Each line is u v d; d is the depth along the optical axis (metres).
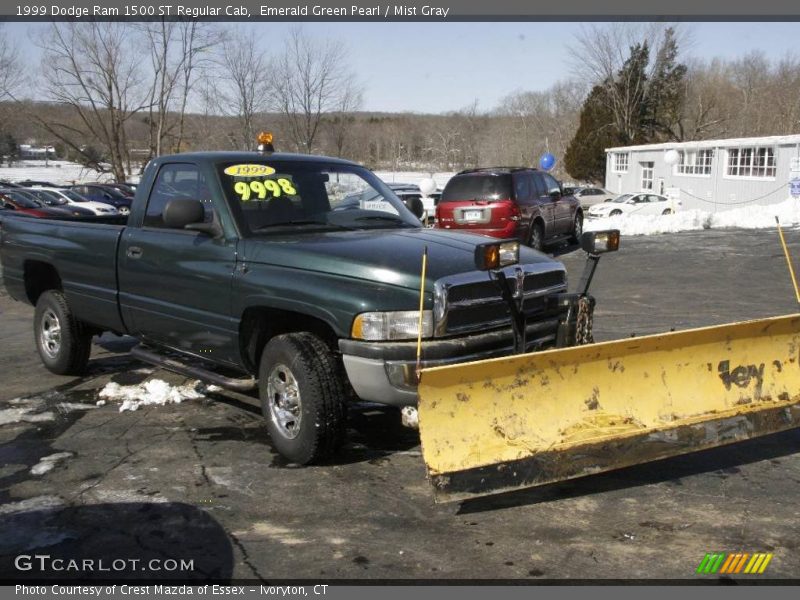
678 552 3.66
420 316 3.88
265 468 4.77
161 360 5.93
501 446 3.88
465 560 3.61
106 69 40.41
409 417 4.23
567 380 4.12
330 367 4.61
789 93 62.97
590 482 4.52
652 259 15.30
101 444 5.24
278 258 4.81
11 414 5.94
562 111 74.94
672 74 58.06
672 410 4.39
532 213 15.77
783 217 22.09
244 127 37.81
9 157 71.25
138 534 3.90
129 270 5.92
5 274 7.57
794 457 4.92
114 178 42.44
